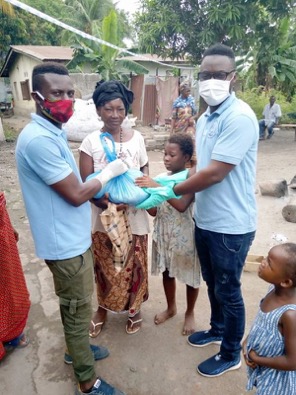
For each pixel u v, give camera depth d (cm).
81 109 961
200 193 196
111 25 1159
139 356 238
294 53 1293
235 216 187
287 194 543
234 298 202
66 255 176
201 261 220
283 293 152
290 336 144
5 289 224
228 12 905
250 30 1016
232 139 169
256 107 1388
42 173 161
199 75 184
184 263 237
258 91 1462
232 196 186
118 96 213
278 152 915
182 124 761
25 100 1830
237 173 182
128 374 223
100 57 1180
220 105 181
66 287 183
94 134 228
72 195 167
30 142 157
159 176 217
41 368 229
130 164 229
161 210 232
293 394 157
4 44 1741
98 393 201
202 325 265
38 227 175
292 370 147
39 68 161
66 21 1866
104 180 183
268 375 160
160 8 1018
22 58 1723
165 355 238
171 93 1222
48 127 164
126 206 214
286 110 1441
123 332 262
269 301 157
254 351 159
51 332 263
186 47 1077
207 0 970
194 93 1352
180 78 1226
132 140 233
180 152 215
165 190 194
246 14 935
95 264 244
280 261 144
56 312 287
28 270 350
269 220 457
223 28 973
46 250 177
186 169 218
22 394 210
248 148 174
